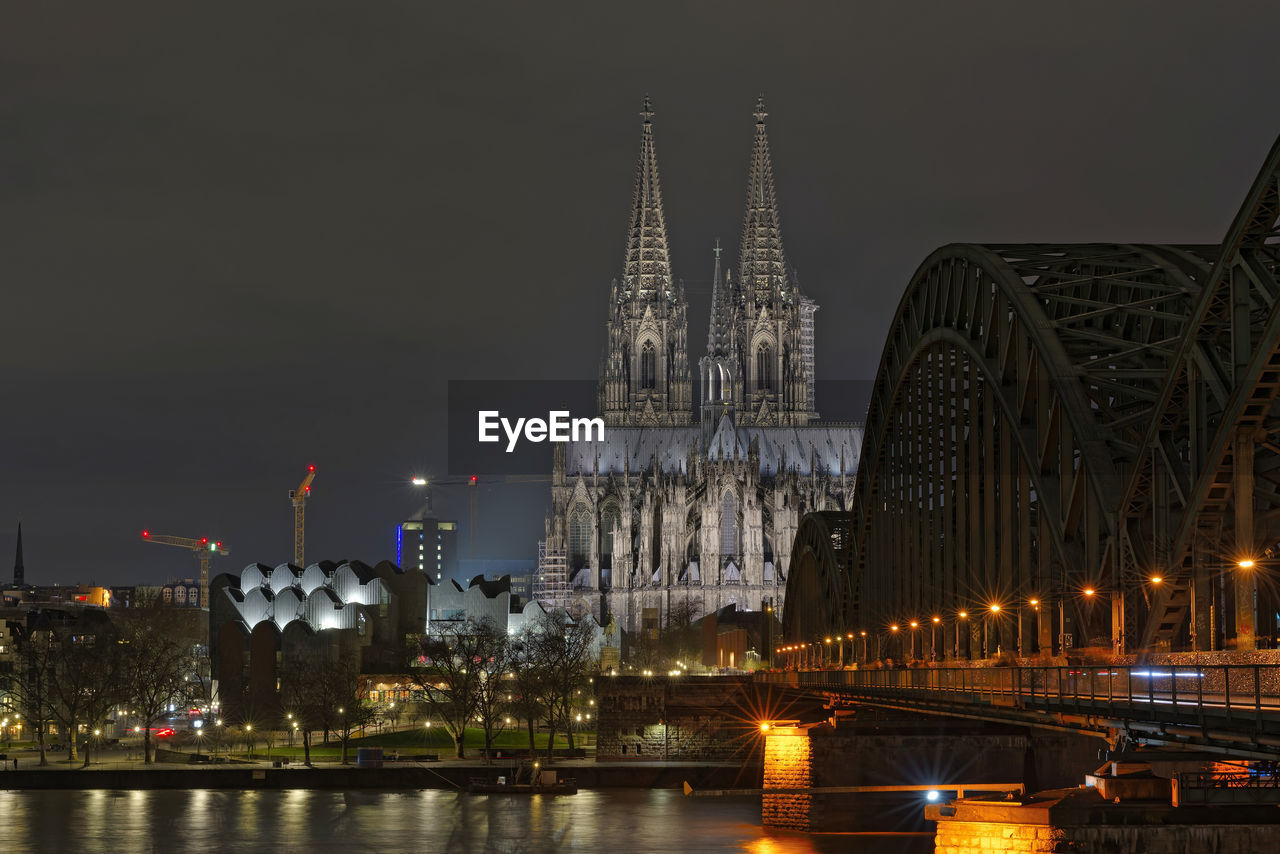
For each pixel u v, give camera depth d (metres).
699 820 191.25
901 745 167.25
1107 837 74.50
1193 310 90.31
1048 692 84.75
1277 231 83.56
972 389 132.88
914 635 156.25
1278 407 87.81
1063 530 109.12
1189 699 74.44
